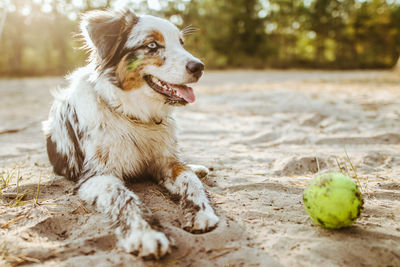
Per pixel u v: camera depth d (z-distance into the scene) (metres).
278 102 1.82
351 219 0.51
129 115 0.69
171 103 0.68
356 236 0.51
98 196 0.60
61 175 0.76
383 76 3.60
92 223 0.55
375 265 0.45
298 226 0.53
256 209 0.59
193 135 1.17
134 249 0.48
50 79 5.16
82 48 0.74
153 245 0.47
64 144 0.75
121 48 0.67
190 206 0.58
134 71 0.67
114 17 0.69
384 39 9.62
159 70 0.66
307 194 0.53
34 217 0.56
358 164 0.81
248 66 8.96
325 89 2.33
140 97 0.69
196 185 0.62
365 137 1.03
